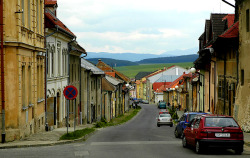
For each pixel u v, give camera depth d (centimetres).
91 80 4872
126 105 9519
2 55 1850
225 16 3856
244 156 1411
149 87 16112
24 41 1998
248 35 2527
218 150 1612
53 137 2070
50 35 2741
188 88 6975
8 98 1877
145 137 2361
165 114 4278
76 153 1492
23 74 2036
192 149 1661
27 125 2091
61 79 3219
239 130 1448
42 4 2492
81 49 4241
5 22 1845
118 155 1437
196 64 4800
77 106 4056
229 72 3144
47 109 2728
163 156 1410
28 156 1402
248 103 2462
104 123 4109
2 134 1852
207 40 4175
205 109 4556
